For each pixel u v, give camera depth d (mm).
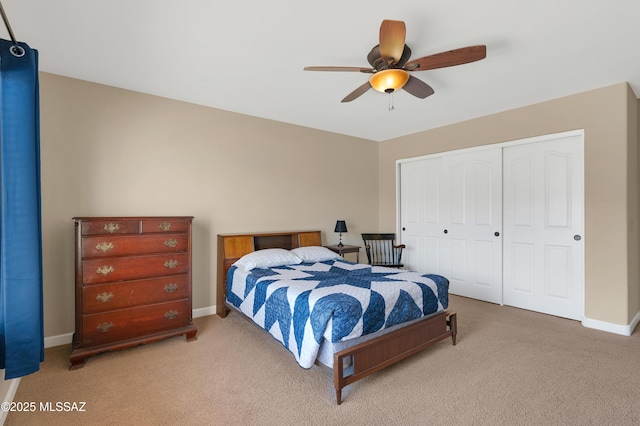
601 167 3004
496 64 2527
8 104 1426
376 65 2213
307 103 3436
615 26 2006
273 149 4043
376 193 5258
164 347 2617
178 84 2918
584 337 2793
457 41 2172
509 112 3652
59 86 2697
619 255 2896
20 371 1454
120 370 2227
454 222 4258
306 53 2354
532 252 3541
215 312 3535
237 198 3727
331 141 4664
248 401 1864
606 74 2721
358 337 1993
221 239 3445
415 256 4785
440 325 2521
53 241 2650
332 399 1884
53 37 2127
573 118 3176
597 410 1763
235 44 2225
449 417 1710
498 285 3809
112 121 2941
